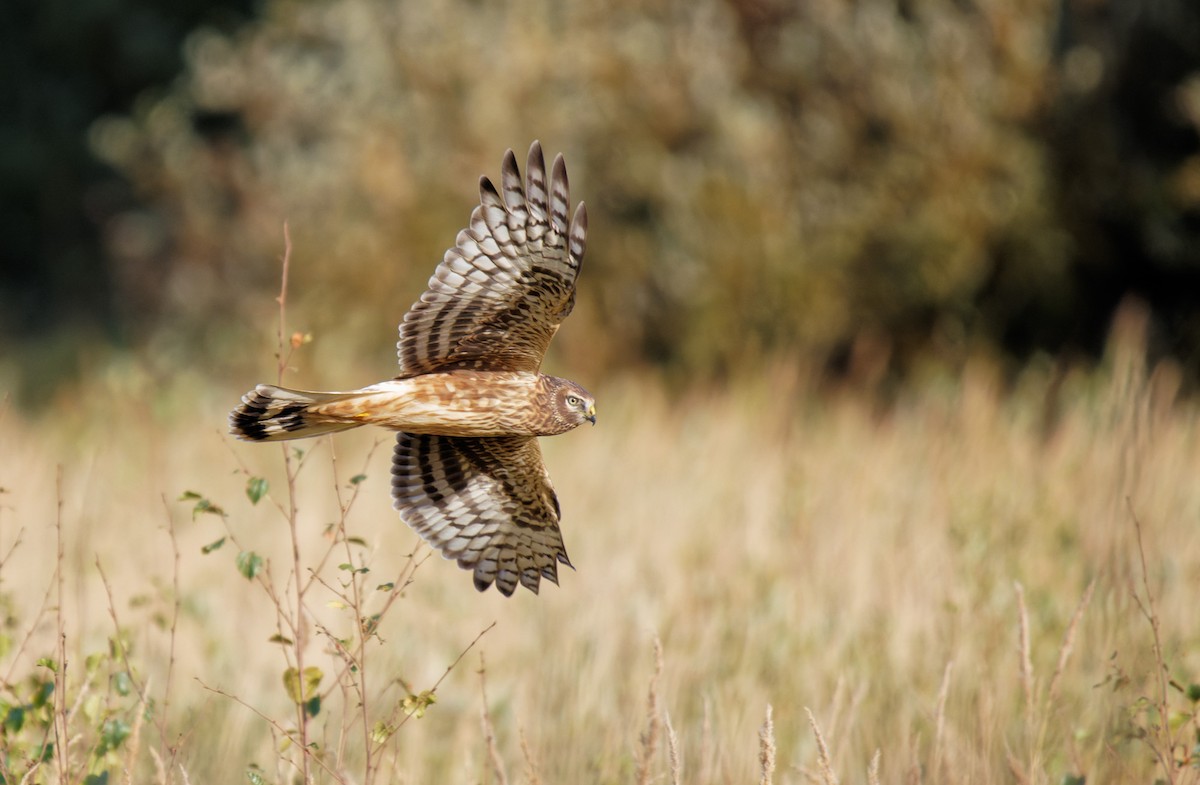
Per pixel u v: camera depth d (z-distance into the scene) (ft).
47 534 39.06
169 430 59.47
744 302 78.54
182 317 92.89
